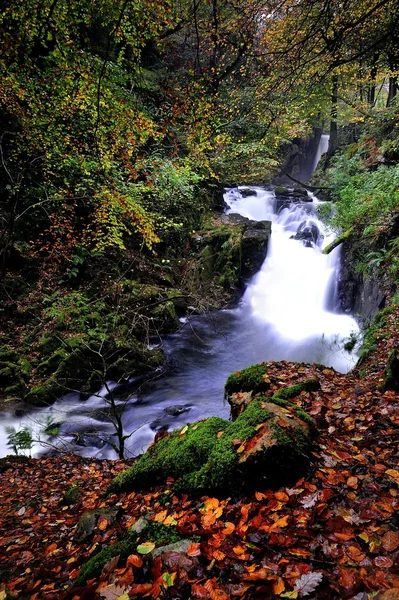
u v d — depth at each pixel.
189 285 12.13
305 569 1.82
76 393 8.08
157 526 2.39
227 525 2.22
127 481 3.27
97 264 10.60
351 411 3.65
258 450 2.57
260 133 12.69
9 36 4.93
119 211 8.45
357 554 1.88
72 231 9.70
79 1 5.00
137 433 7.00
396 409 3.59
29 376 7.91
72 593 2.01
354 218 10.30
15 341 8.53
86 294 9.96
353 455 2.88
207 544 2.09
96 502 3.43
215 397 8.22
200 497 2.67
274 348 10.45
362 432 3.24
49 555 2.74
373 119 14.35
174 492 2.80
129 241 11.57
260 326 11.83
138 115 6.10
